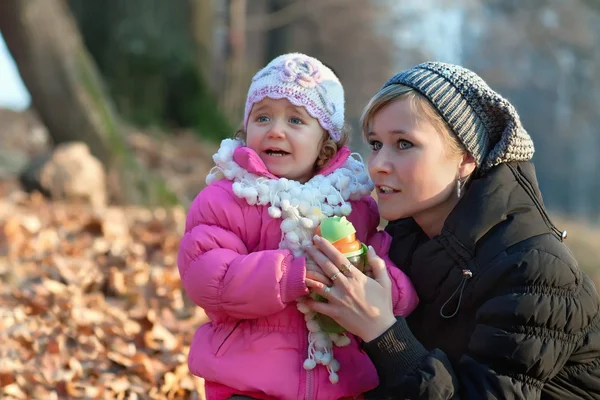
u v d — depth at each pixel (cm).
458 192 276
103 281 560
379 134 278
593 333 266
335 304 263
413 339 260
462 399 252
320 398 273
